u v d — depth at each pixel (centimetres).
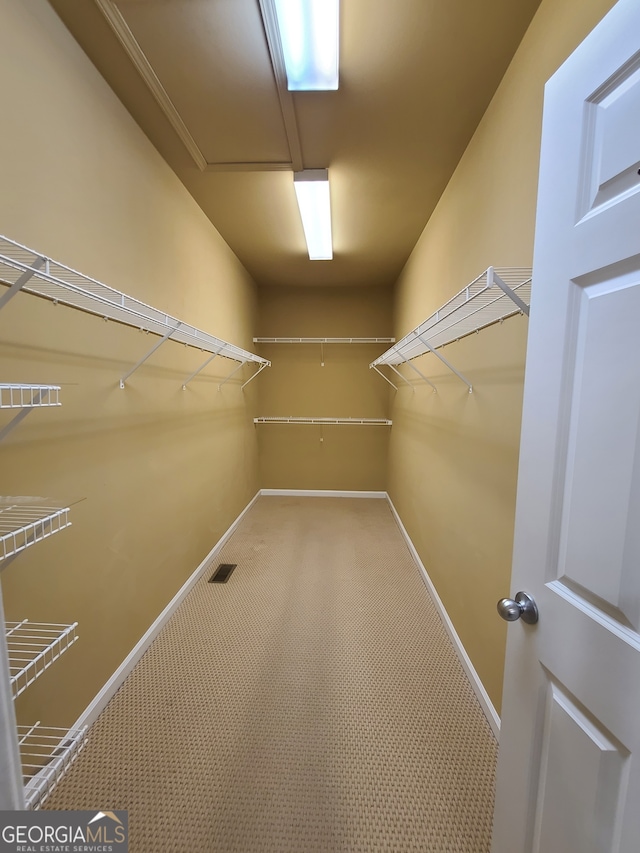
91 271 129
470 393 162
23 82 101
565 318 64
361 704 144
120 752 123
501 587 129
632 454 52
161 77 134
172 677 156
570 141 63
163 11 111
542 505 69
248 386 367
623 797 52
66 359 120
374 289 401
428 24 114
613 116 55
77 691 126
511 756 78
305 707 142
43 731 111
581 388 61
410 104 145
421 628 191
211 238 250
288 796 110
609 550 55
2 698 61
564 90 64
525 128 114
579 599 61
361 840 100
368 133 162
